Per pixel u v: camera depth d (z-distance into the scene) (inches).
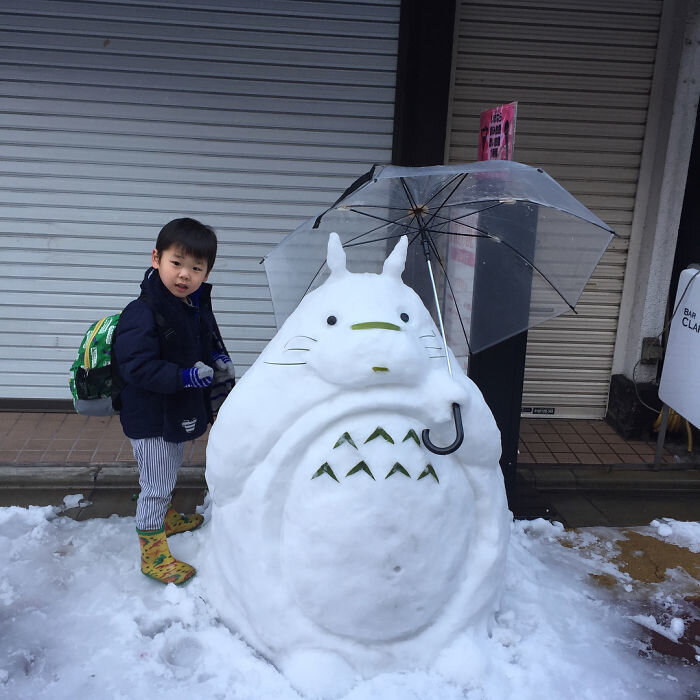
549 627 126.1
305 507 105.0
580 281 126.9
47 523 158.1
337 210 119.3
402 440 104.1
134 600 128.9
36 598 129.8
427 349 111.7
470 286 140.9
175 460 133.6
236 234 216.5
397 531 102.7
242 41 199.0
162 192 210.5
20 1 192.1
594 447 220.4
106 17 194.7
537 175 111.7
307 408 106.6
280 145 209.0
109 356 123.5
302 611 109.1
